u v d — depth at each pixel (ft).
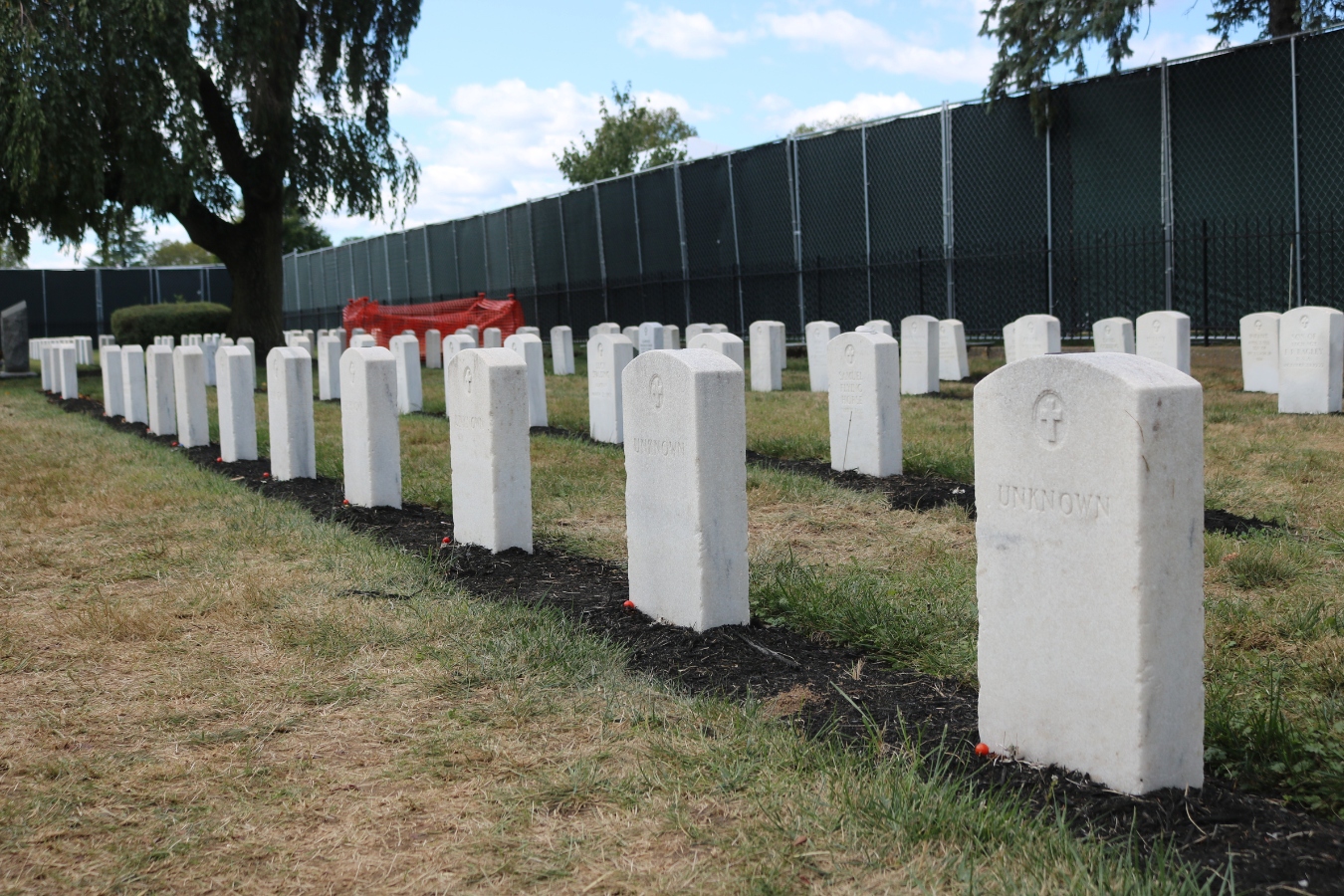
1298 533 24.20
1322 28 61.98
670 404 17.90
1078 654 11.67
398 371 57.36
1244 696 14.43
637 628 18.20
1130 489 10.91
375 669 16.40
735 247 99.60
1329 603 18.54
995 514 12.53
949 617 17.85
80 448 43.42
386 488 29.27
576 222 121.39
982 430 12.60
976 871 10.10
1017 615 12.34
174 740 13.89
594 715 14.35
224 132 92.27
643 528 18.95
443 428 47.96
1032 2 73.51
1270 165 65.57
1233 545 22.41
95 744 13.78
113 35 73.46
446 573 22.20
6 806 11.98
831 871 10.27
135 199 79.87
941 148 81.41
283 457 34.55
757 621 18.45
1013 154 77.46
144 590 21.33
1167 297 69.67
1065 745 11.94
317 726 14.28
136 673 16.40
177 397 43.60
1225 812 10.89
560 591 20.86
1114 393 10.98
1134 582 10.96
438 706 14.89
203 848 11.10
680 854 10.75
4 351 106.73
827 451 37.37
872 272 87.10
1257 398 48.96
